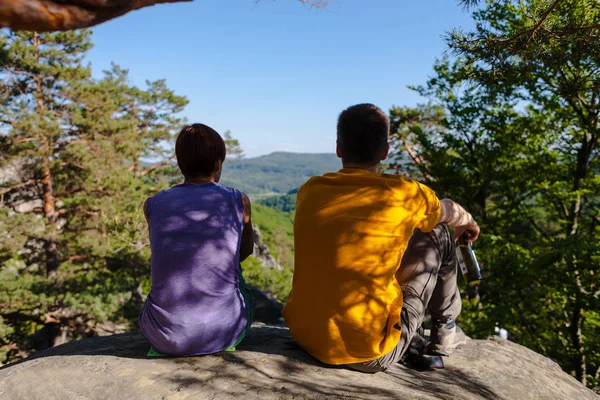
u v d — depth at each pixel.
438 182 13.98
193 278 2.10
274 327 3.09
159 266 2.12
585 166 12.12
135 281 17.20
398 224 1.99
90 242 16.12
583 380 11.87
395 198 1.99
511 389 2.38
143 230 12.76
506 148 12.84
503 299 11.22
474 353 2.81
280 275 42.22
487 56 3.55
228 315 2.18
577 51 3.37
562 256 9.64
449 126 13.58
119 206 16.86
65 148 18.28
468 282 2.46
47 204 18.56
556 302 11.93
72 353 2.34
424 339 2.48
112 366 2.08
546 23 3.43
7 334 14.30
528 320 12.71
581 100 9.55
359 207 2.00
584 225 12.95
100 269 17.94
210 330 2.13
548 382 2.67
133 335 2.79
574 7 3.57
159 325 2.10
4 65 17.06
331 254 2.00
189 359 2.14
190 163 2.27
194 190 2.24
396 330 2.05
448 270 2.29
